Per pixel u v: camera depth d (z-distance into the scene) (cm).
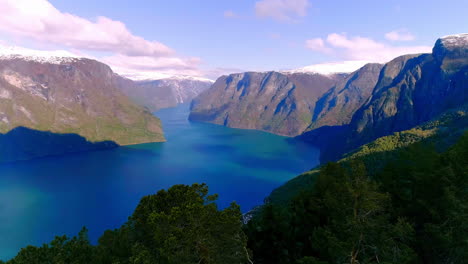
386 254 2619
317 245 3428
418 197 3509
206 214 2228
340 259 2877
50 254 2478
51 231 12681
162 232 2103
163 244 2073
